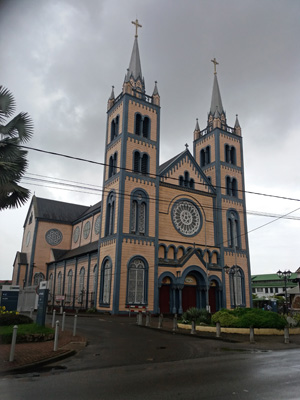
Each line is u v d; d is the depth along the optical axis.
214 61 58.41
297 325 27.25
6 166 19.36
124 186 40.34
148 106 45.09
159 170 46.22
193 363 13.85
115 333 23.47
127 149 41.81
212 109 55.28
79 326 26.34
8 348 15.73
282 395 9.15
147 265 39.47
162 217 43.19
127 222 39.59
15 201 21.34
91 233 55.09
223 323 24.83
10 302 27.70
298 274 63.00
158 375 11.59
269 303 49.44
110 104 47.22
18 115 21.67
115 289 37.00
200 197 47.56
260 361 14.17
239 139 54.06
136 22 50.12
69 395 9.14
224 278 45.25
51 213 64.50
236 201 50.56
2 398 8.90
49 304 54.75
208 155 52.94
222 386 10.09
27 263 61.28
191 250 42.78
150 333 24.09
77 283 48.62
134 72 46.09
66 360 14.43
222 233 47.22
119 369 12.72
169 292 41.09
